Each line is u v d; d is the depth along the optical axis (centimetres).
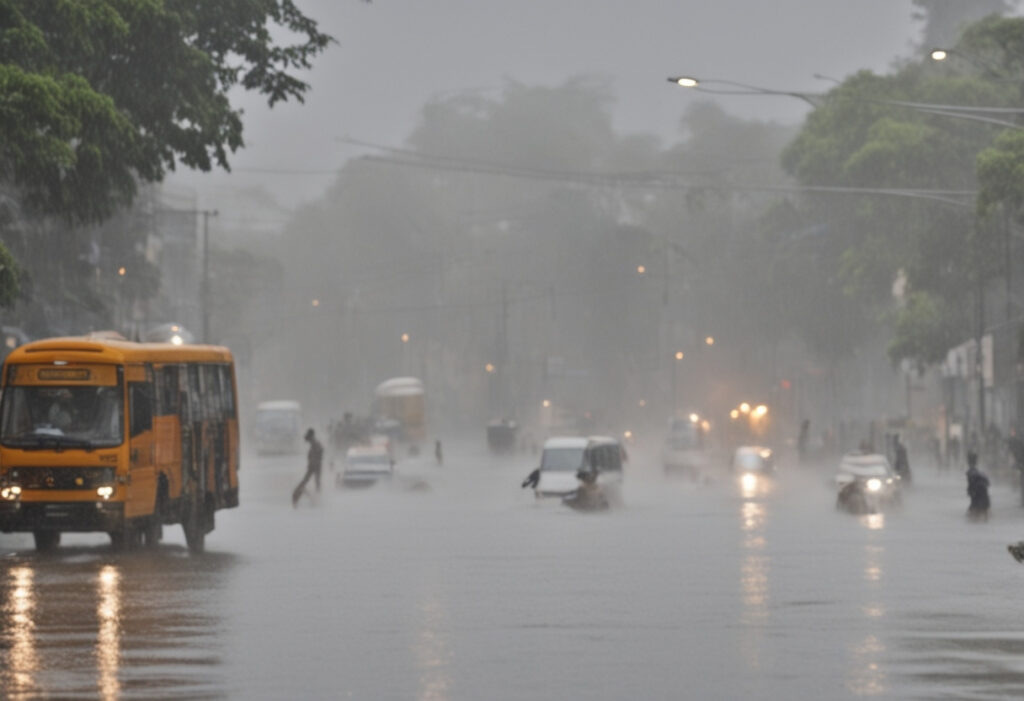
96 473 5759
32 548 6331
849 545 6234
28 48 6600
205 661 3061
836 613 3859
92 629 3566
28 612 3906
